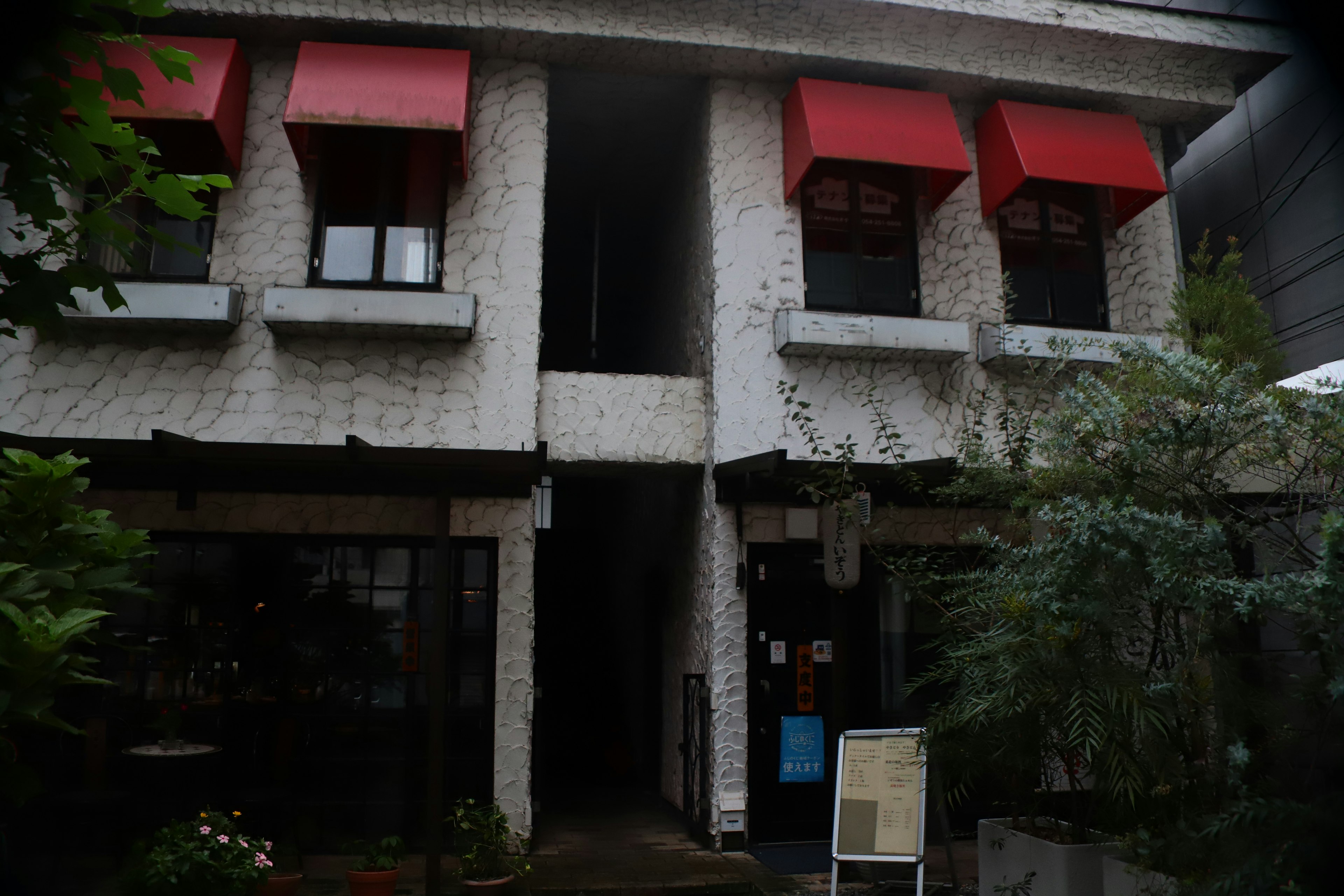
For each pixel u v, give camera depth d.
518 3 7.60
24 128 2.67
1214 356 7.04
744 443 7.75
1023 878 4.57
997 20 8.01
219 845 4.91
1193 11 8.53
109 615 3.73
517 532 7.38
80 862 6.34
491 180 7.84
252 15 7.36
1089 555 3.94
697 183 8.70
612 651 12.24
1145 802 4.16
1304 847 3.07
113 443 5.60
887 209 8.44
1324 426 3.71
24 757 6.59
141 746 6.40
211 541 7.14
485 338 7.60
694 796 7.85
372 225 7.68
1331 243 10.45
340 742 7.04
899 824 5.61
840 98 8.01
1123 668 4.16
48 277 2.68
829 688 7.76
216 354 7.32
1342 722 3.59
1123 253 8.80
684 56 7.99
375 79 7.40
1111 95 8.60
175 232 7.48
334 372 7.41
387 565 7.30
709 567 7.73
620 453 7.87
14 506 3.71
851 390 8.00
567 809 8.91
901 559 6.48
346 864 6.66
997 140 8.42
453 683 7.20
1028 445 6.03
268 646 7.07
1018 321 8.48
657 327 10.53
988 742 4.55
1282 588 3.36
